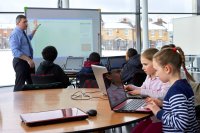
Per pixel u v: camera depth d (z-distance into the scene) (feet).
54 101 8.31
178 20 24.62
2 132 5.50
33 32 19.54
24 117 6.19
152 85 8.95
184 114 5.71
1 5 21.13
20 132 5.45
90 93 9.49
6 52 21.38
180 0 26.84
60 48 20.89
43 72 13.12
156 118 6.64
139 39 25.90
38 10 20.07
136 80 14.62
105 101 8.15
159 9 26.09
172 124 5.79
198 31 23.00
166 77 6.48
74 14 21.20
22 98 8.94
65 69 18.42
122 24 25.20
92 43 21.86
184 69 7.81
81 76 14.14
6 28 21.36
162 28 26.09
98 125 5.79
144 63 8.70
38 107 7.58
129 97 8.36
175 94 5.96
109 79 7.57
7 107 7.68
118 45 24.99
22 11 21.83
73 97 8.85
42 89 10.68
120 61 19.66
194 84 8.09
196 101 7.82
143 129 7.15
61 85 11.29
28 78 16.25
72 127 5.67
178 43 24.71
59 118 5.98
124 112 6.77
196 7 27.27
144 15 24.98
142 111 6.66
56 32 20.72
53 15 20.57
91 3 24.20
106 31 24.54
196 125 6.16
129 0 25.44
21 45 16.20
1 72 21.44
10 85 21.66
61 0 22.80
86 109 7.18
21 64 16.01
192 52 23.59
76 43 21.35
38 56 20.10
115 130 13.52
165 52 6.50
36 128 5.66
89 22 21.68
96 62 14.84
